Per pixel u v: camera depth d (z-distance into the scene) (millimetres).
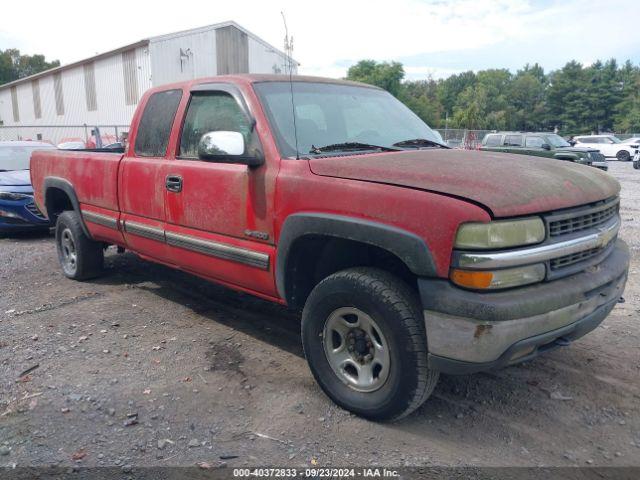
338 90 4402
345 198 3121
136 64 27672
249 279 3879
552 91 96250
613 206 3578
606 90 90938
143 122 4844
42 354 4191
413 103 79750
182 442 3066
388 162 3312
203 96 4297
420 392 2980
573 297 2928
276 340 4488
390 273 3113
